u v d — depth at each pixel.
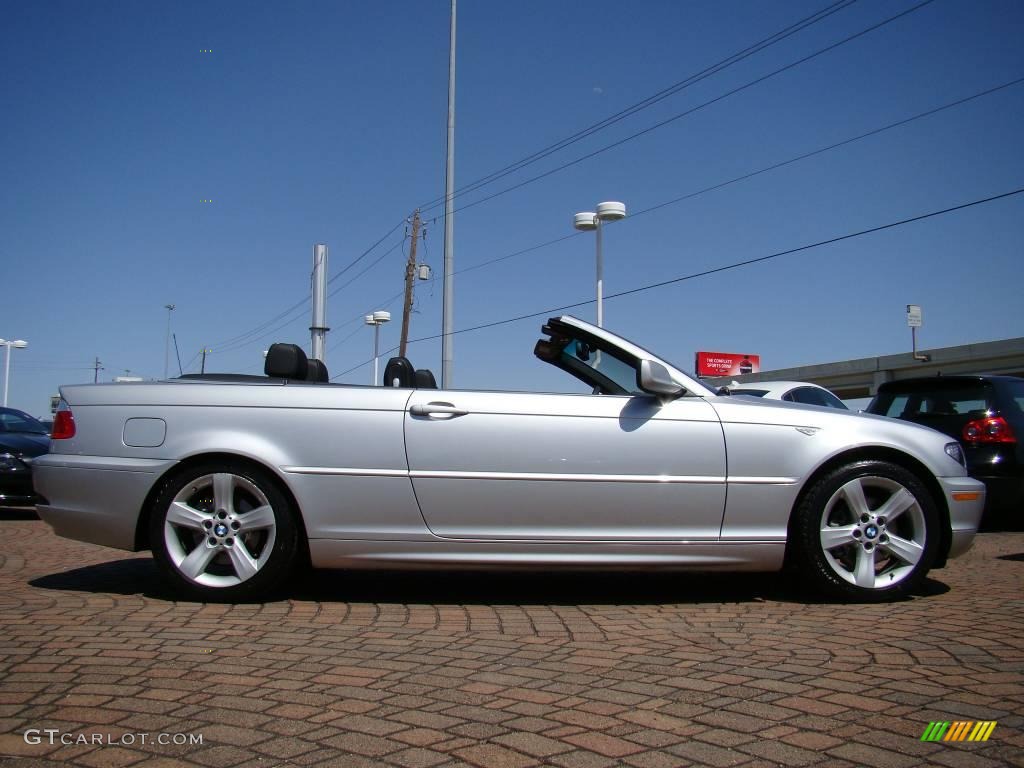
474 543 4.49
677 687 3.17
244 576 4.51
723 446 4.57
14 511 11.08
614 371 5.04
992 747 2.62
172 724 2.77
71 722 2.78
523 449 4.50
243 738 2.66
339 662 3.48
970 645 3.75
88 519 4.62
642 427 4.56
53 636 3.82
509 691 3.12
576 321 5.05
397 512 4.50
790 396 9.04
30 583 5.17
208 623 4.12
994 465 8.05
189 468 4.58
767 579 5.44
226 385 4.68
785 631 4.03
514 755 2.55
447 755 2.54
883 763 2.51
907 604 4.64
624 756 2.54
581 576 5.51
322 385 4.66
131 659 3.48
